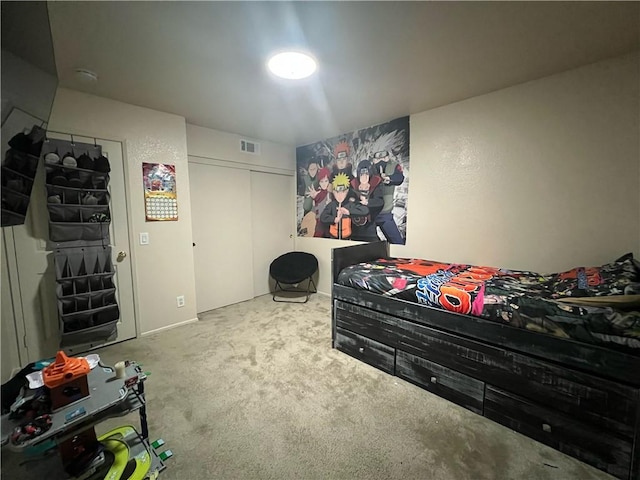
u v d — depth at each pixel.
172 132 2.90
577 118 2.09
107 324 2.46
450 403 1.83
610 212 2.02
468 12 1.47
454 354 1.81
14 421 1.08
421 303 1.96
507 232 2.48
